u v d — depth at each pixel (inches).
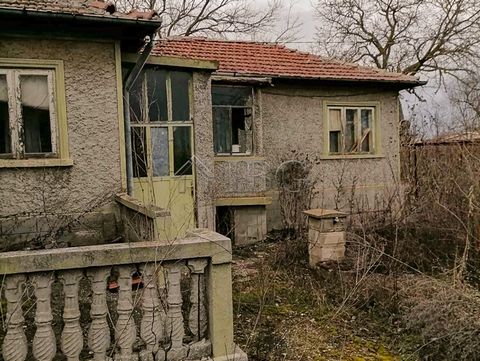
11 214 234.5
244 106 377.1
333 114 429.7
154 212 190.4
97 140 251.1
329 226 279.3
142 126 291.1
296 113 409.4
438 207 323.9
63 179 244.5
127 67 280.8
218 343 133.5
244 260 316.2
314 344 181.5
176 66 294.4
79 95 246.8
